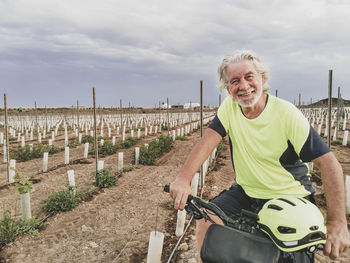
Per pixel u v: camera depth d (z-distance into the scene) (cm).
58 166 1305
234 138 197
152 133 2798
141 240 534
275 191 186
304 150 167
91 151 1655
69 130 3488
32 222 605
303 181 188
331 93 795
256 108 186
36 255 497
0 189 926
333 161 160
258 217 137
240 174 200
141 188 902
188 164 188
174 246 493
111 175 973
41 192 877
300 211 126
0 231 548
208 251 131
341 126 2722
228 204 201
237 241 128
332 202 150
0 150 1856
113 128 3669
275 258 122
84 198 805
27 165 1380
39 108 8412
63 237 565
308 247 125
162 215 654
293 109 176
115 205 743
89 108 9012
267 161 184
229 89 184
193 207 162
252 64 175
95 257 484
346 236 138
